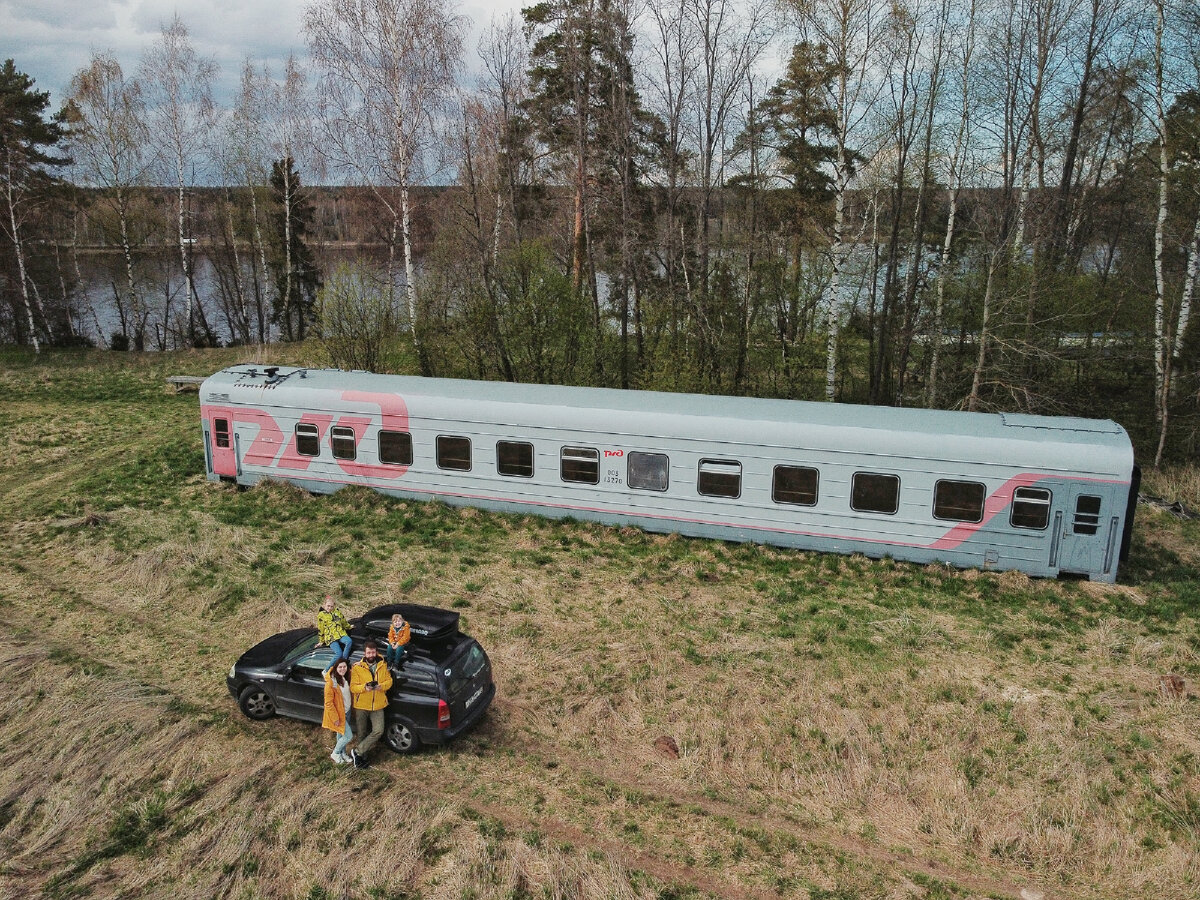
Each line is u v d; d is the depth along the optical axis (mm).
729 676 13289
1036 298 25641
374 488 21797
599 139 31328
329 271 55156
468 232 29922
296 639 13000
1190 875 9336
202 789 10703
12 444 26469
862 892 9148
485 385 22031
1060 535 16766
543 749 11695
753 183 29969
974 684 12922
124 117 44969
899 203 27016
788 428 18172
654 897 8859
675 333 27344
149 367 39531
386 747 11609
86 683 12930
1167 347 25062
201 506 21375
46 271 51344
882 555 18047
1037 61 26047
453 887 8930
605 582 17156
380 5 27750
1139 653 13789
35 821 10383
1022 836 9938
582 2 29125
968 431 17391
